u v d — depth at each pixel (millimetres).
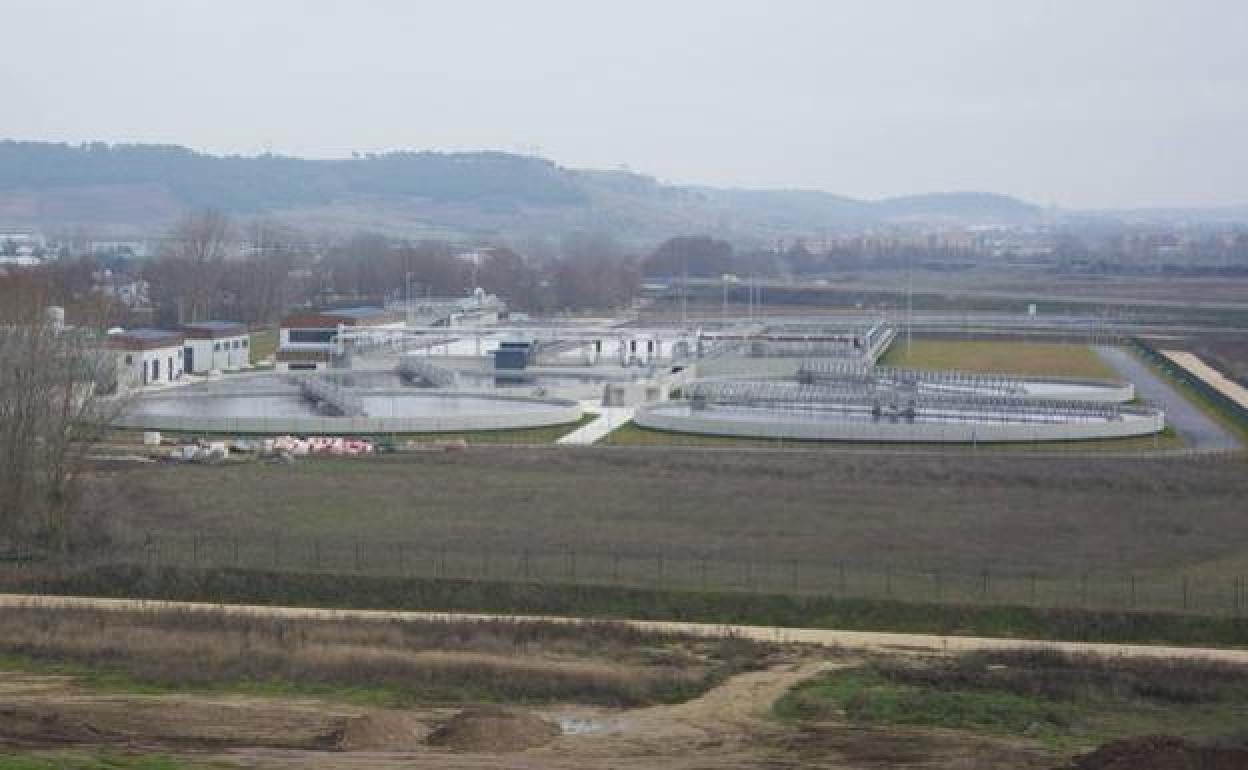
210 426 195125
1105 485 158000
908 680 94938
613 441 191000
